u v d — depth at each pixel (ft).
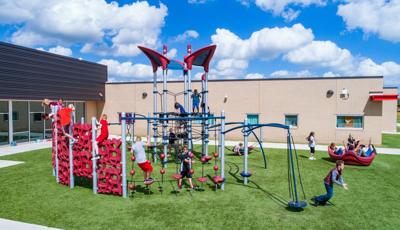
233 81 69.77
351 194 27.35
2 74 54.49
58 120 31.07
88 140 28.22
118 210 23.15
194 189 29.14
